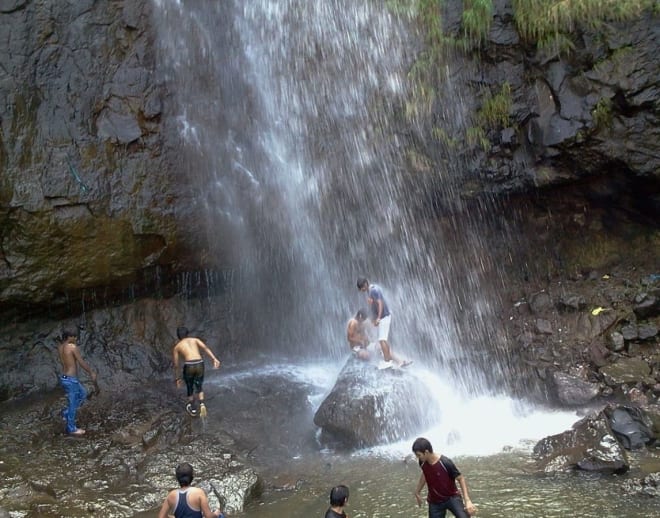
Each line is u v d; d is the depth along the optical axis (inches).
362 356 428.5
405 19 482.0
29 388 442.9
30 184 424.5
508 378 442.3
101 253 451.5
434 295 512.4
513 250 516.7
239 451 374.9
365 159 498.3
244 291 526.9
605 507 281.0
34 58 437.7
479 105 476.1
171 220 472.1
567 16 446.0
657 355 425.7
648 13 438.9
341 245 517.3
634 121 447.5
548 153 462.3
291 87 509.0
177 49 486.9
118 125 457.7
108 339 471.2
